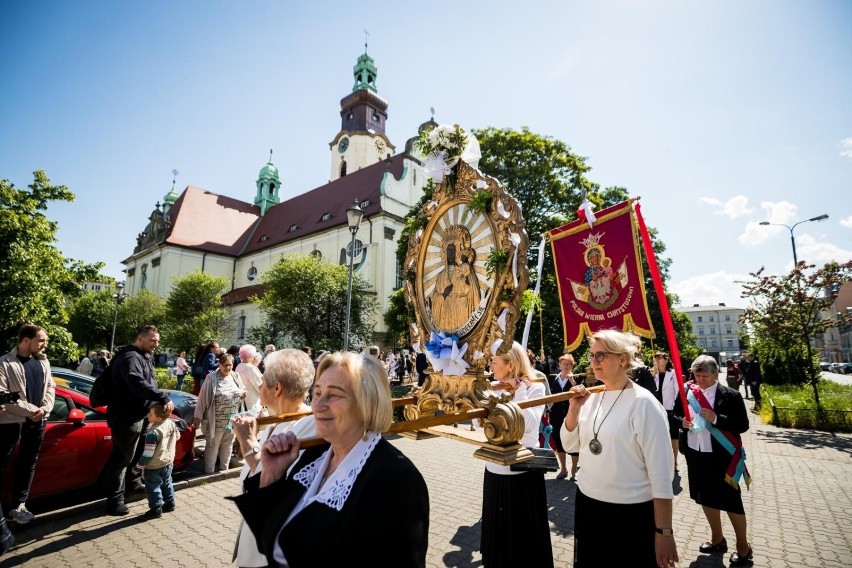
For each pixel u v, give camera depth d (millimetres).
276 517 1482
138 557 3920
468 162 2965
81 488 5094
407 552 1280
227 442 6676
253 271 41594
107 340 36688
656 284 3287
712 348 97875
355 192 35938
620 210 3963
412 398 3059
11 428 4137
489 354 2559
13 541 3947
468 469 6977
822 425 10445
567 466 7070
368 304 26141
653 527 2328
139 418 4859
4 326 11836
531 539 3020
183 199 43406
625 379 2592
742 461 3918
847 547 4141
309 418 2111
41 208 14430
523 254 2486
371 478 1396
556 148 19797
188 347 28875
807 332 12000
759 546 4180
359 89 44219
